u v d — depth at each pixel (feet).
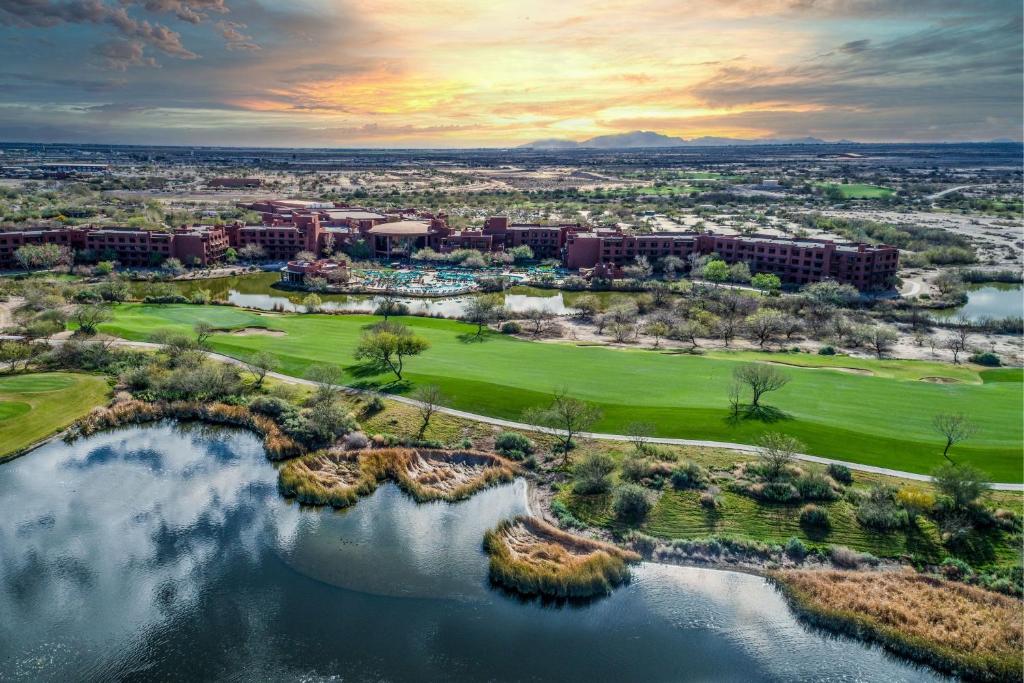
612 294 590.14
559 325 474.08
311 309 501.97
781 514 219.00
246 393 311.88
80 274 592.19
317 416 274.16
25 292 475.72
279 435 269.23
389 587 186.50
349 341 393.91
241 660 159.53
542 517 224.12
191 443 274.57
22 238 614.34
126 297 502.38
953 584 189.37
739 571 197.77
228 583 186.70
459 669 157.58
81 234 645.51
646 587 189.98
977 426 272.51
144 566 193.67
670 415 283.18
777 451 238.68
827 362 380.58
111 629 168.66
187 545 204.44
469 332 433.89
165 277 610.65
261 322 435.12
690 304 520.83
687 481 233.55
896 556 203.10
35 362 337.52
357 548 204.54
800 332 460.96
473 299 527.81
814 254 625.41
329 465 252.62
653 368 350.84
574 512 224.94
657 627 174.19
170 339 358.64
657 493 228.43
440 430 277.44
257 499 232.73
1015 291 635.66
